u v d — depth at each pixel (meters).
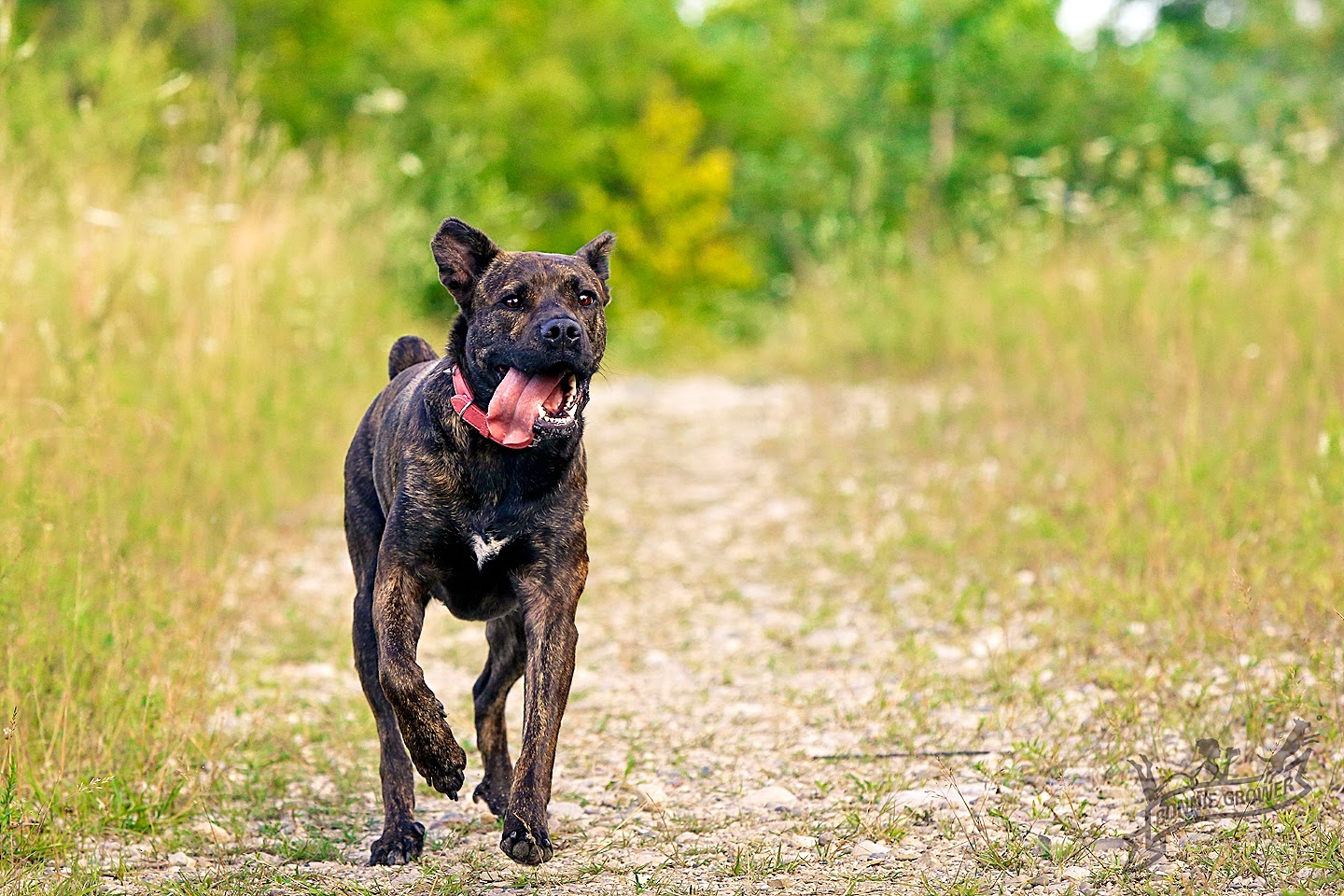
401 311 17.28
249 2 30.02
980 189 32.25
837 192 26.97
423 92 31.45
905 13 36.88
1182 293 14.23
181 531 8.09
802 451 14.43
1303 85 28.75
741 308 33.03
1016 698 6.82
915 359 19.22
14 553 6.41
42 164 11.09
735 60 41.06
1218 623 7.32
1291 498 8.80
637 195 36.41
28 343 8.52
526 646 5.60
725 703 7.18
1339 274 13.24
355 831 5.51
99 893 4.71
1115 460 10.34
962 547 9.92
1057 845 4.93
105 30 19.95
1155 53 35.34
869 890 4.66
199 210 12.88
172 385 10.30
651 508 12.28
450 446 5.28
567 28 38.56
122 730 5.88
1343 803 5.15
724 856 5.08
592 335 5.66
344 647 8.12
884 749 6.34
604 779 6.09
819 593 9.34
